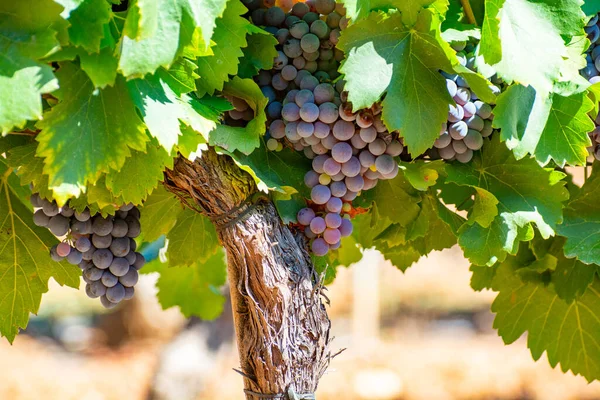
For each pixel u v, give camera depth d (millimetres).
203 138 1499
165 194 1702
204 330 5547
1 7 1420
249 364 1572
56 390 6617
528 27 1530
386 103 1503
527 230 1573
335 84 1557
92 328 9062
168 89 1486
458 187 1616
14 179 1644
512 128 1545
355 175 1555
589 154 1653
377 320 7832
